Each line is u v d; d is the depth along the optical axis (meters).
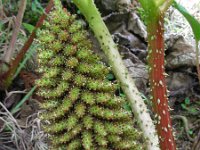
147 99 0.98
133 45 1.15
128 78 0.70
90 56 0.63
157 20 0.67
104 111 0.62
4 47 1.03
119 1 1.22
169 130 0.70
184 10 0.78
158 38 0.68
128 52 1.10
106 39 0.69
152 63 0.69
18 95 0.98
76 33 0.63
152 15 0.67
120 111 0.63
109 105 0.63
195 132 0.99
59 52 0.64
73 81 0.63
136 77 1.04
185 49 1.09
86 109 0.63
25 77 0.97
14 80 1.00
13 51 0.95
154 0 0.66
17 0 1.18
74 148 0.62
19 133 0.89
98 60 0.64
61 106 0.62
